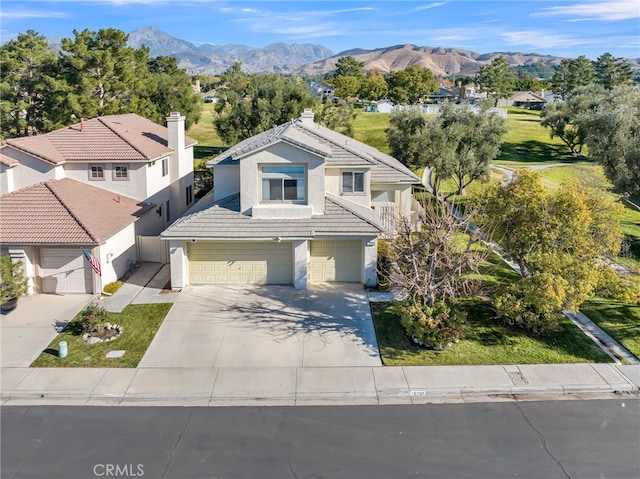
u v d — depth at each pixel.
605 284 18.50
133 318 19.97
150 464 12.23
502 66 126.56
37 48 50.97
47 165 26.42
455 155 36.44
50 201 23.72
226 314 20.33
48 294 22.33
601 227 19.27
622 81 114.94
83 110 46.41
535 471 12.05
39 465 12.17
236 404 14.85
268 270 23.17
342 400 15.12
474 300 21.27
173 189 32.22
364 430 13.61
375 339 18.45
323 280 23.53
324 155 22.36
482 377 16.14
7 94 48.94
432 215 19.66
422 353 17.52
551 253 18.42
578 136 63.75
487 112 39.66
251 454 12.60
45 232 21.88
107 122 30.56
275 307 20.95
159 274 24.78
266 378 16.09
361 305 21.08
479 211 22.19
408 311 18.14
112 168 27.75
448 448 12.87
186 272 23.00
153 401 15.01
